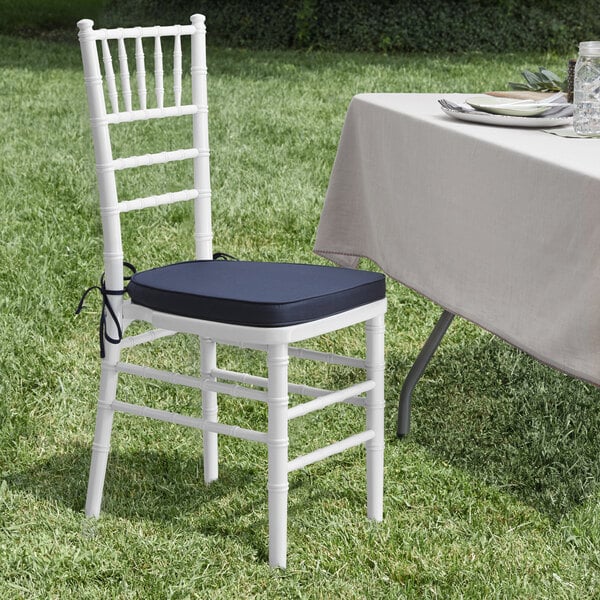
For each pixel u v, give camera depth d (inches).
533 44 564.7
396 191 120.4
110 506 113.9
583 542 106.5
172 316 100.0
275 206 234.8
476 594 97.3
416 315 173.5
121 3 591.5
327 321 97.8
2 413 135.4
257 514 112.6
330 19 558.3
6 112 345.4
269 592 98.3
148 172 269.9
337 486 119.0
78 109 353.1
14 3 554.6
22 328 161.3
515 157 94.3
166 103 353.1
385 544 106.3
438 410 139.6
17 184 248.8
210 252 116.3
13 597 97.7
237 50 541.6
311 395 106.8
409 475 121.4
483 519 112.0
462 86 427.8
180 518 111.6
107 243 104.7
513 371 150.5
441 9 558.6
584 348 84.8
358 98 131.4
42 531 108.5
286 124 330.0
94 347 158.9
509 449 128.6
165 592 98.3
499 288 98.1
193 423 102.6
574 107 105.9
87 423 134.9
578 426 133.6
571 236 86.4
